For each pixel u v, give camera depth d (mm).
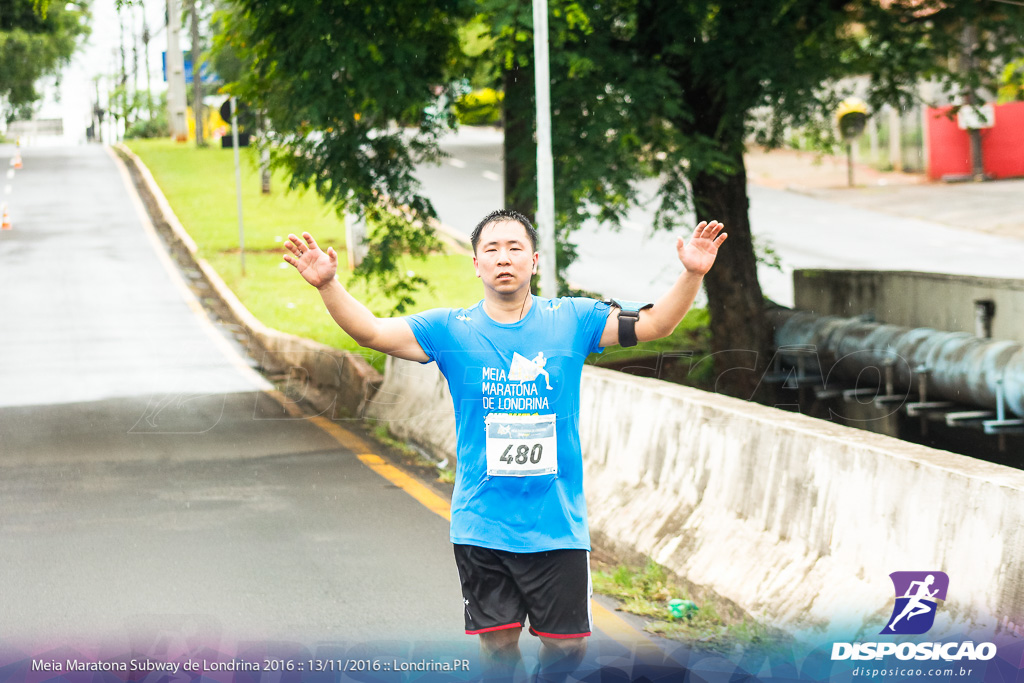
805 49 14531
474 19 13750
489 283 4223
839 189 40250
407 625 6141
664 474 7438
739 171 15391
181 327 21562
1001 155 41562
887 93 16375
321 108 14242
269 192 40906
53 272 27828
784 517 6207
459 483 4352
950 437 11406
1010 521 4816
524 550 4238
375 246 16547
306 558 7527
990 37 15734
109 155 58656
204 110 65750
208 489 9633
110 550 7742
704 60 14055
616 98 13602
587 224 31719
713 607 6266
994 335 12938
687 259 4152
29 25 54625
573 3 12227
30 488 9641
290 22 14500
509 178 15125
